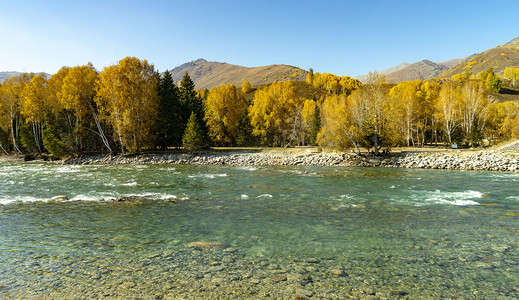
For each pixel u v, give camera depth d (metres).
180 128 55.53
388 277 6.95
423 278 6.90
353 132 40.69
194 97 64.31
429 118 67.56
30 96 47.47
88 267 7.54
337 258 8.20
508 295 6.08
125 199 16.73
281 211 13.99
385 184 22.42
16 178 25.98
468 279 6.84
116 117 44.59
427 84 81.75
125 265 7.66
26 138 49.78
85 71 50.06
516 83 155.38
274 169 34.44
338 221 12.20
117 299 5.85
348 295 6.04
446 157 36.72
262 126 65.06
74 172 31.06
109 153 49.38
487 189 19.81
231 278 6.86
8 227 11.28
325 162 39.88
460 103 59.25
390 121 40.62
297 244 9.39
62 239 9.89
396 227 11.27
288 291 6.20
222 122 65.31
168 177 26.92
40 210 14.07
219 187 21.22
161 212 13.78
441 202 15.84
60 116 46.44
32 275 7.06
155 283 6.60
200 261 7.94
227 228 11.25
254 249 8.93
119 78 43.50
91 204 15.41
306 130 77.69
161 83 56.78
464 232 10.58
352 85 176.62
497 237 9.98
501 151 38.31
